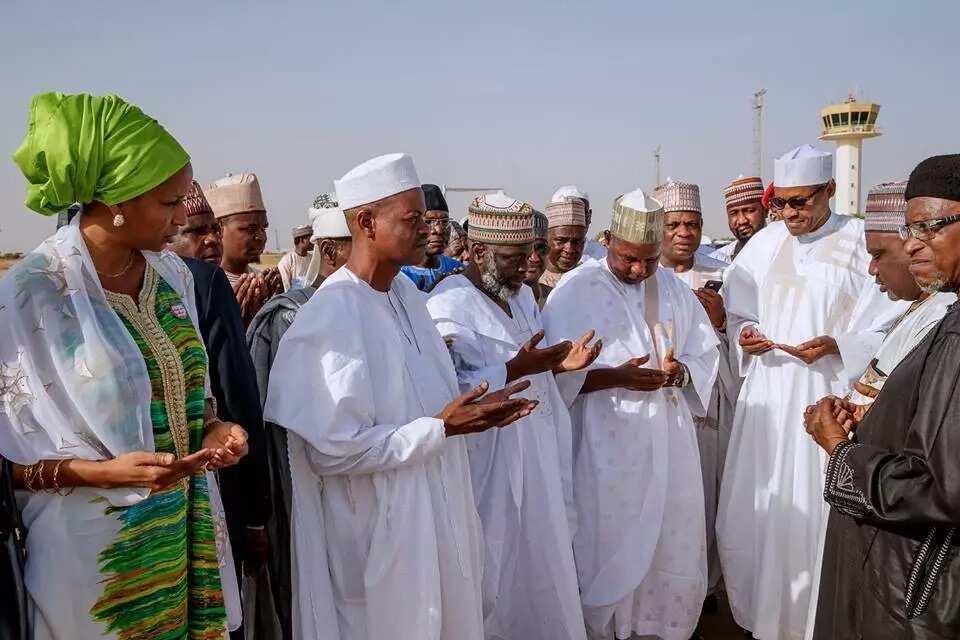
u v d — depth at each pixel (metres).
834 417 2.82
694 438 4.36
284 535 3.05
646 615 4.30
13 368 2.12
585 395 4.31
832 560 2.75
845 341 3.96
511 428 3.86
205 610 2.46
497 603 3.90
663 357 4.33
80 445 2.17
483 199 3.95
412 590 2.84
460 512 3.05
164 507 2.31
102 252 2.32
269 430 3.06
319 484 2.95
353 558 2.90
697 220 5.44
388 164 2.95
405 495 2.86
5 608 2.09
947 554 2.31
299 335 2.84
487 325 3.86
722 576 5.09
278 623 3.09
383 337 2.97
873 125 39.97
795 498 4.32
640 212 4.07
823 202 4.52
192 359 2.46
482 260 3.96
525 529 3.89
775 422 4.40
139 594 2.26
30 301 2.15
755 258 4.80
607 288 4.36
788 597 4.32
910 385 2.44
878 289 4.27
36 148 2.18
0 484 2.09
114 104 2.22
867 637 2.50
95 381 2.15
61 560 2.15
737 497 4.51
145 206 2.26
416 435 2.78
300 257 6.48
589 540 4.27
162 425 2.34
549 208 5.40
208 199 4.58
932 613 2.32
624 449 4.20
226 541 2.68
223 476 2.87
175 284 2.55
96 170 2.17
